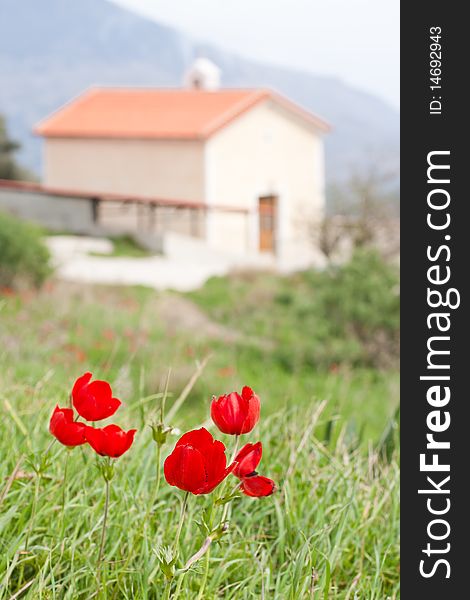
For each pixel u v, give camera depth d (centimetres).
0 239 2050
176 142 4062
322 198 4556
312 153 4506
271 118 4297
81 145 4312
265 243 4281
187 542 303
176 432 238
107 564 283
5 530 286
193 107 4234
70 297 2119
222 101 4203
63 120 4409
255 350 1795
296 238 4334
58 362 905
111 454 229
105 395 235
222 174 4091
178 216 4044
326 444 411
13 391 402
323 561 302
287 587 279
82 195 3575
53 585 262
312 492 347
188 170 4056
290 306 2422
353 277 1869
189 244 3491
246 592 286
